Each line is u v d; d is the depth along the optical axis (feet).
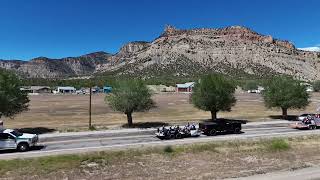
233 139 158.40
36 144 146.20
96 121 231.09
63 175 115.34
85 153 131.23
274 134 173.06
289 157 142.82
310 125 190.80
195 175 118.73
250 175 119.55
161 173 120.16
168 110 307.58
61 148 139.54
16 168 116.57
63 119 244.22
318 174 121.49
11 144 132.87
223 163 132.46
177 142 151.64
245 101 409.90
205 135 170.40
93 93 652.89
